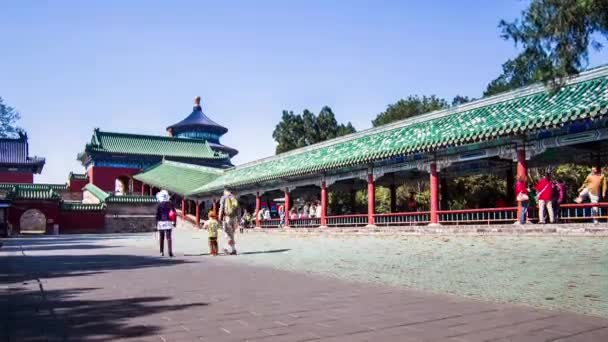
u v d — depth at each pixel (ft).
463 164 97.19
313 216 120.88
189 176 196.75
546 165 88.38
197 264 47.75
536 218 68.39
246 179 133.90
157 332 19.31
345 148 105.09
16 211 182.60
